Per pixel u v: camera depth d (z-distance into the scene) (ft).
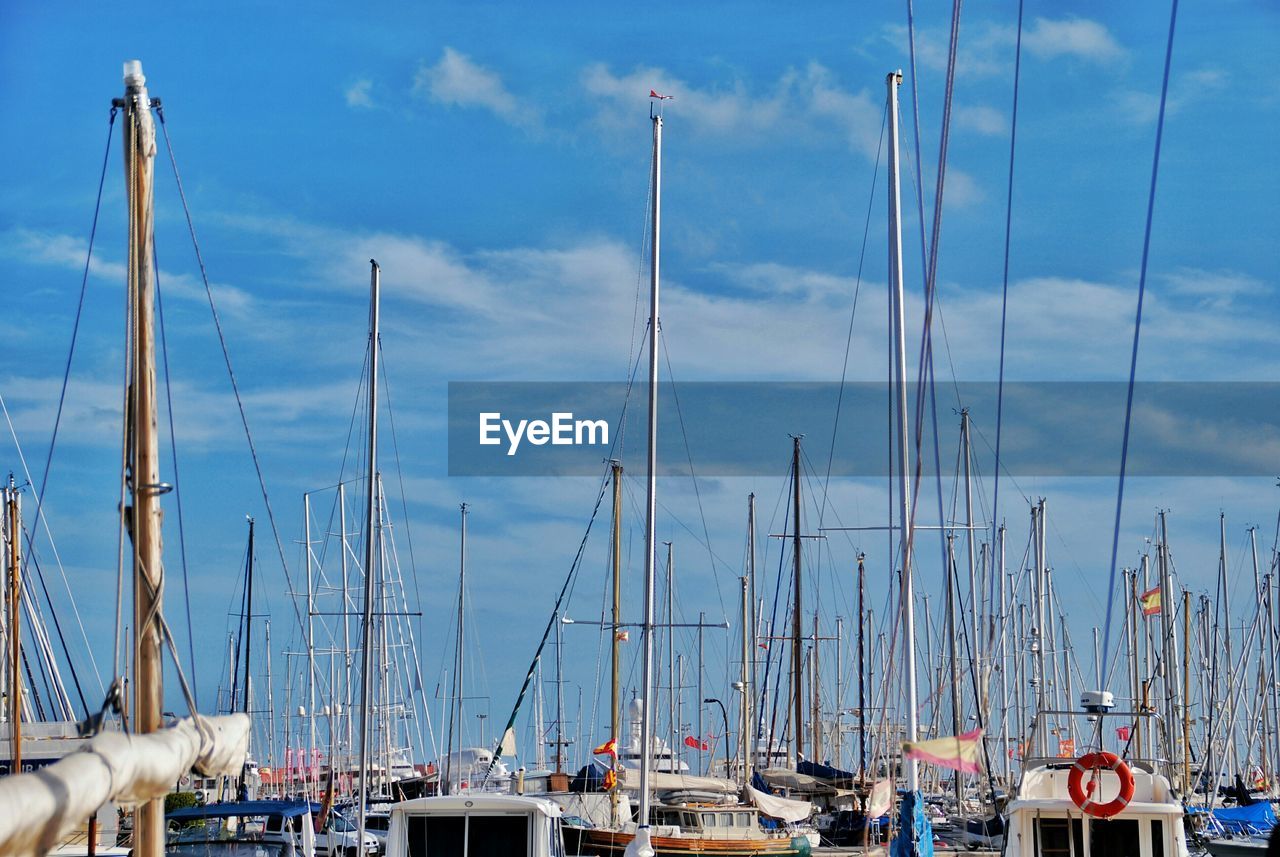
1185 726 212.23
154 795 47.62
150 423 55.06
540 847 91.25
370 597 129.90
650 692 124.98
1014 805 90.12
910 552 86.28
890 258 99.50
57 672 133.69
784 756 230.68
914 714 91.40
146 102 55.88
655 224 132.77
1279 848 60.85
